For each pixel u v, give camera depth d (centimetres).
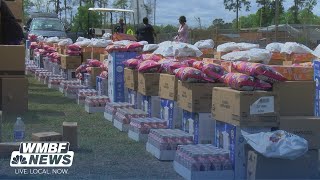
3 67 917
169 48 912
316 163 545
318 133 552
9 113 921
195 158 533
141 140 722
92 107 973
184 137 631
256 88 542
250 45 1055
